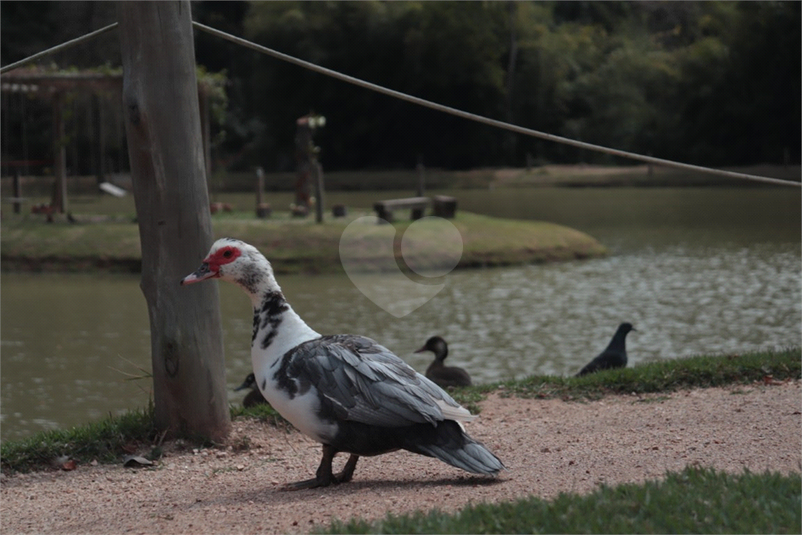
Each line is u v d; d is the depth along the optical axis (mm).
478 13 63250
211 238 8180
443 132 65875
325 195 48625
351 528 5051
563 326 17000
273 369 6164
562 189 51688
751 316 17438
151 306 8125
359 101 64250
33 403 12086
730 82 60031
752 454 6703
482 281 22656
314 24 63375
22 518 6457
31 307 19781
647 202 42312
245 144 67000
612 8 77750
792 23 57281
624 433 7789
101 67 30891
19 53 58031
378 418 5867
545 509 5160
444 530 4914
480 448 5891
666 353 14453
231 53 68000
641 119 64125
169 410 8172
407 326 17125
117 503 6699
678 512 5016
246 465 7672
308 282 22656
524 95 65188
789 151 58812
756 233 30719
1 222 28938
